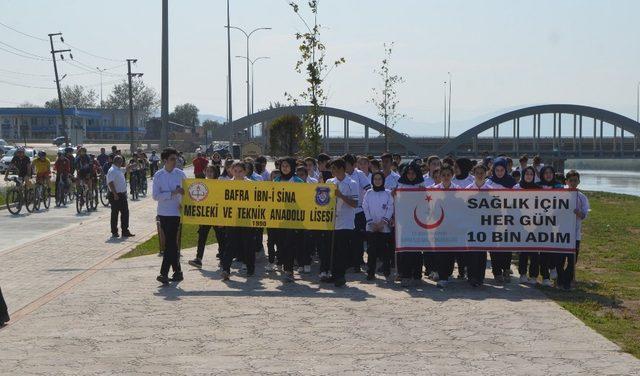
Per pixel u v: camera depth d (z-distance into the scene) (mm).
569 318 10227
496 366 7961
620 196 44812
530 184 13094
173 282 13109
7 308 10672
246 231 13656
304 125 25938
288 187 13344
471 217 12992
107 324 9914
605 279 14133
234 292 12195
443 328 9664
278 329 9641
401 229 12977
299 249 14164
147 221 24984
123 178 20109
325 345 8852
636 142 123062
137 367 7988
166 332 9484
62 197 31391
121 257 16266
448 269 12938
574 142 122188
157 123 144375
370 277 13477
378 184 13367
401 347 8750
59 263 15367
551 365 7988
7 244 19078
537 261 13102
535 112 118875
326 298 11703
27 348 8750
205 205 13484
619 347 8695
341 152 119312
